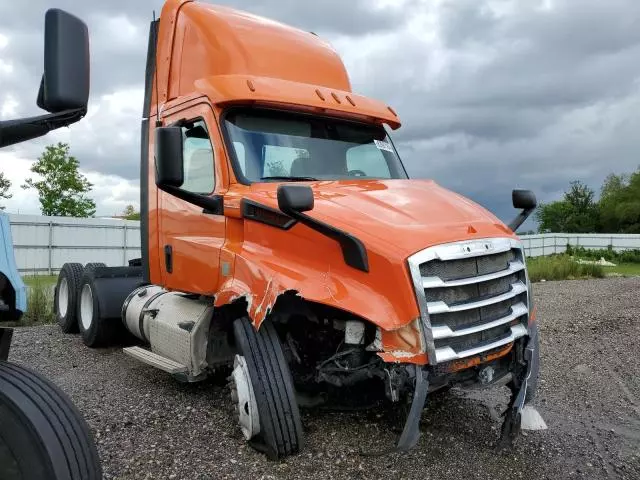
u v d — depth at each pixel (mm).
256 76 5426
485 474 4078
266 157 5184
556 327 9617
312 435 4605
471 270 4148
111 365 6980
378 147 5934
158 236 6078
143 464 4121
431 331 3805
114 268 8047
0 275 2623
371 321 3830
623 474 4160
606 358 7566
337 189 4852
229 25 5723
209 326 5266
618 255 37906
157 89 6285
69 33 2518
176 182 4609
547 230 72188
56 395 2691
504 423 4535
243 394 4344
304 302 4492
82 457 2586
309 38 6336
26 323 10203
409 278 3828
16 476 2418
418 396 3787
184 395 5719
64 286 9016
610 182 68625
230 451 4344
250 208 4676
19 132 2629
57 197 31422
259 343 4332
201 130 5391
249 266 4531
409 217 4262
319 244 4215
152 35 6578
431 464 4203
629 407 5668
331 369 4223
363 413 5039
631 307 11938
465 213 4574
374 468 4102
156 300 6418
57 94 2492
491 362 4516
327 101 5535
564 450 4555
